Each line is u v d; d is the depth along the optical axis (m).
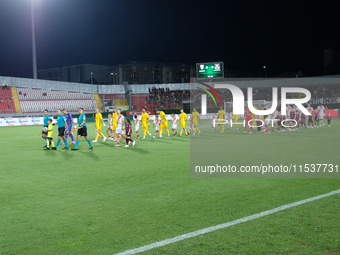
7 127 28.34
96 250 3.37
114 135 16.86
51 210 4.74
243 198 5.14
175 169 7.75
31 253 3.33
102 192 5.73
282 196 5.20
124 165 8.48
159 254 3.23
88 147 12.82
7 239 3.70
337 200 4.88
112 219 4.29
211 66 43.66
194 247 3.37
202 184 6.18
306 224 3.92
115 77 91.56
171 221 4.16
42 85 47.09
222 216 4.29
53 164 8.86
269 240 3.50
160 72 89.56
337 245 3.34
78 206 4.91
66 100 48.97
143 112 15.54
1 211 4.72
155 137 16.55
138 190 5.81
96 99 52.31
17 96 44.38
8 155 10.75
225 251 3.27
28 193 5.75
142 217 4.34
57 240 3.64
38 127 28.05
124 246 3.44
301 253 3.19
